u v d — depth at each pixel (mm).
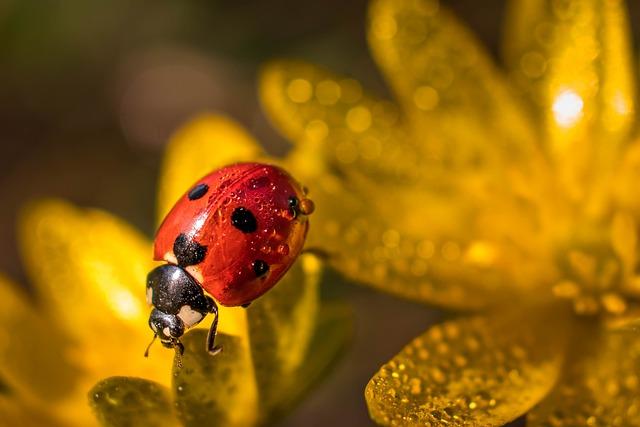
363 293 113
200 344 82
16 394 91
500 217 92
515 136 94
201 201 82
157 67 134
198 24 134
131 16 134
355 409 114
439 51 96
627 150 91
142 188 130
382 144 94
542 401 84
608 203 91
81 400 92
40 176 133
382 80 127
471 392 84
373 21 96
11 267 128
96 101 135
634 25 117
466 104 95
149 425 83
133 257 95
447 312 92
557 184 92
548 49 95
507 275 90
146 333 93
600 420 83
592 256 90
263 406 85
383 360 114
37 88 135
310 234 88
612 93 93
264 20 133
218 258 81
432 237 91
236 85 133
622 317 88
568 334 88
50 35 133
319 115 94
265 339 83
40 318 94
